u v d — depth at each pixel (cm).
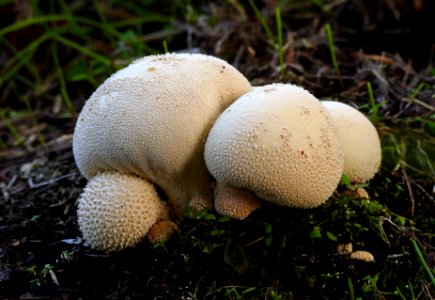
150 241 22
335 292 22
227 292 21
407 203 25
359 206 23
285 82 32
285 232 22
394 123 28
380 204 24
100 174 23
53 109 38
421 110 29
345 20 39
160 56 23
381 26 37
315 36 37
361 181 24
